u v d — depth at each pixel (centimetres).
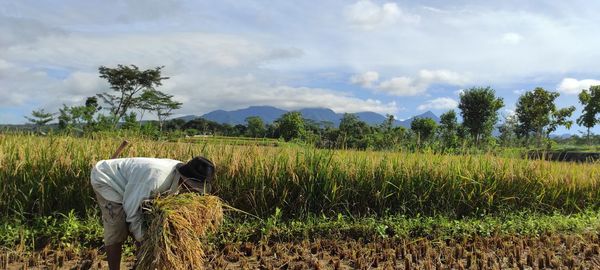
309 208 841
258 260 639
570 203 985
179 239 425
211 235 687
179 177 455
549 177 975
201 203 450
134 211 435
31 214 734
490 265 634
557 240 756
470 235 776
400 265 635
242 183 815
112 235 461
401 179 888
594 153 2541
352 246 705
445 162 932
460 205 913
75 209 760
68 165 765
